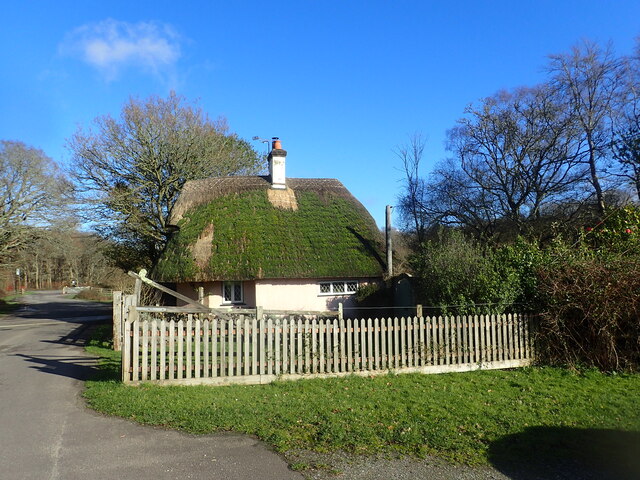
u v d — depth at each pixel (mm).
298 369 9422
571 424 6691
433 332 10172
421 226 30688
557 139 25594
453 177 30031
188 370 8906
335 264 18812
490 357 10398
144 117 29781
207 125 32656
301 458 5582
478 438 6176
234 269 17938
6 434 6441
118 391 8297
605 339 9883
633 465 5355
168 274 18391
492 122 27938
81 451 5824
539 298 10781
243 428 6547
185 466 5379
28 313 34156
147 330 8859
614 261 9984
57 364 11516
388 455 5660
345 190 22828
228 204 20391
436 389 8625
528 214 27109
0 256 37719
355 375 9602
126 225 28922
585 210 24500
